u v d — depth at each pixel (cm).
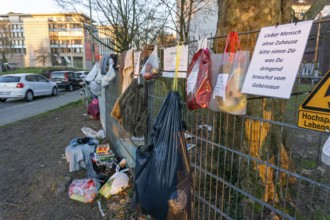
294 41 119
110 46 1154
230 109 153
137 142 315
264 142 214
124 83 340
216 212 221
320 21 113
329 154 105
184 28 955
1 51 6788
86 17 1190
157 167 183
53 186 336
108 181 317
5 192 336
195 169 225
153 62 254
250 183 222
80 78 1972
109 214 270
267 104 210
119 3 1023
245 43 208
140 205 196
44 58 7356
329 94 108
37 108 1068
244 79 144
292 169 245
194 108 180
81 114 851
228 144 234
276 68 125
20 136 609
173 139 184
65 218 272
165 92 263
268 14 213
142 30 1070
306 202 223
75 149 384
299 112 121
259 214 211
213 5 1137
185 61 200
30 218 279
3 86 1248
